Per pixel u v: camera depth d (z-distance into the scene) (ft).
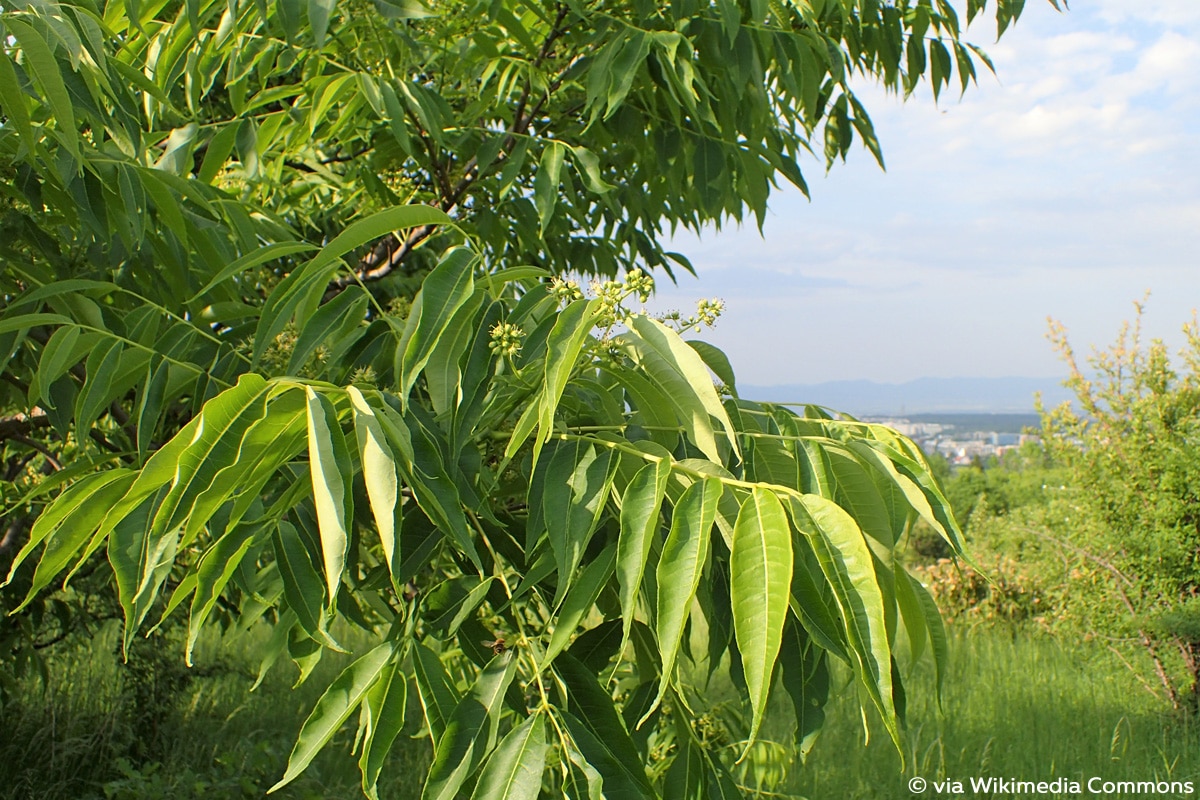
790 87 9.12
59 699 16.89
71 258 7.85
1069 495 27.04
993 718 20.07
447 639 4.89
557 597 4.31
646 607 4.85
